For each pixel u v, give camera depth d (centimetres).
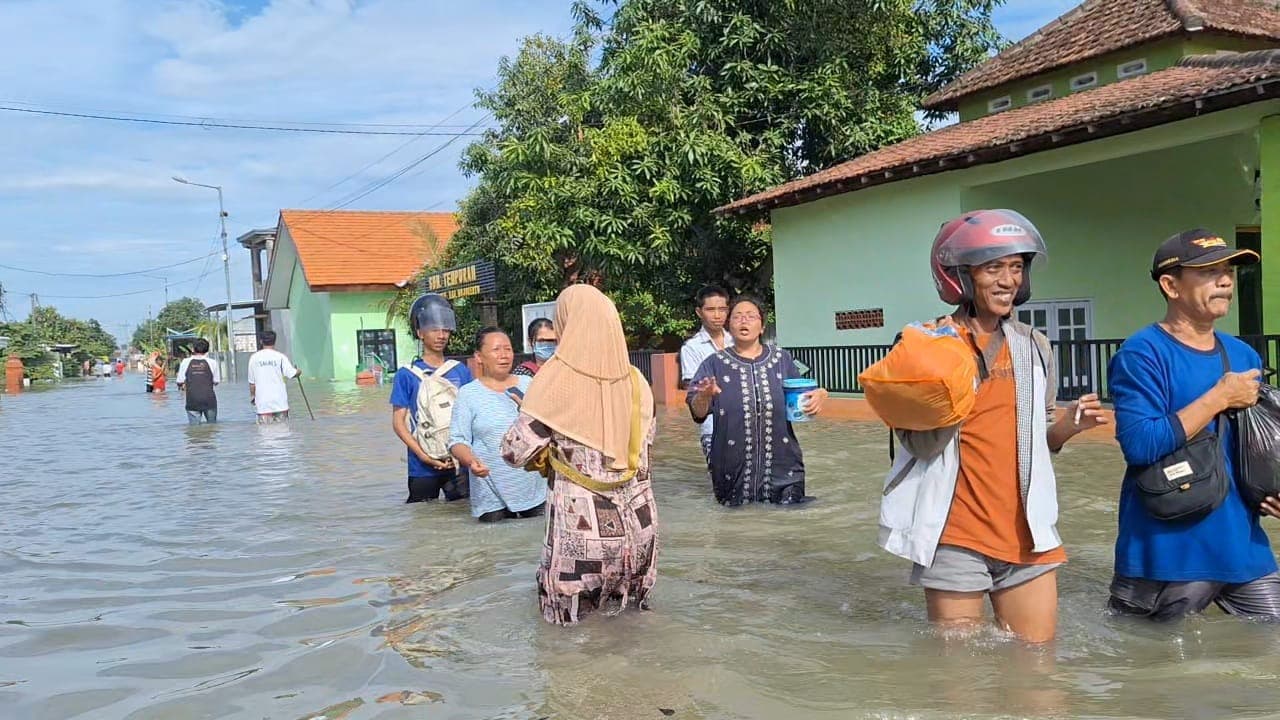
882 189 1462
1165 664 319
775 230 1681
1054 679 309
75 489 882
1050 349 353
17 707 321
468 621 400
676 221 1758
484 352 635
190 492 832
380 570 505
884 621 381
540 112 2044
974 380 336
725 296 717
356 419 1593
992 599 356
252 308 5375
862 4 1789
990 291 337
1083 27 1527
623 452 389
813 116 1800
